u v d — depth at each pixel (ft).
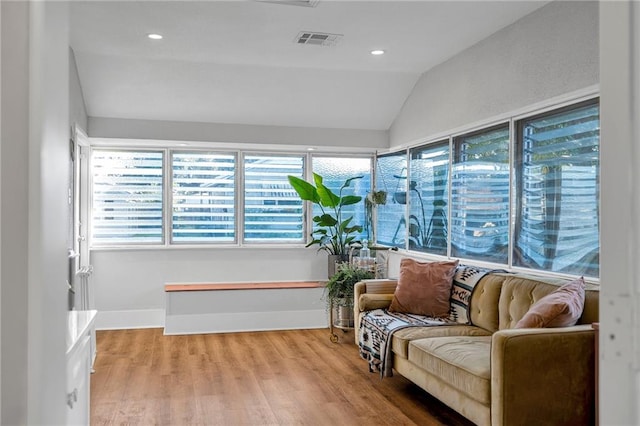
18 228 4.08
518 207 13.43
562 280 11.18
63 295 4.64
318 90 18.74
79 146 18.30
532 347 8.80
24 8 4.09
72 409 6.15
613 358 3.21
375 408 11.70
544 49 12.12
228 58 16.22
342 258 20.75
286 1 11.71
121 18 12.75
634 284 3.12
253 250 21.24
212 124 19.75
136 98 18.19
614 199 3.22
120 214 20.26
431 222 17.84
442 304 13.97
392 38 14.20
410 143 19.19
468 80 15.20
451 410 11.60
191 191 20.90
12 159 4.07
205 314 19.26
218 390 12.84
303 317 20.18
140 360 15.46
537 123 12.74
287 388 13.00
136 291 20.10
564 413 8.92
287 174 21.84
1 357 4.03
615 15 3.20
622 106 3.16
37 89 4.09
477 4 11.92
